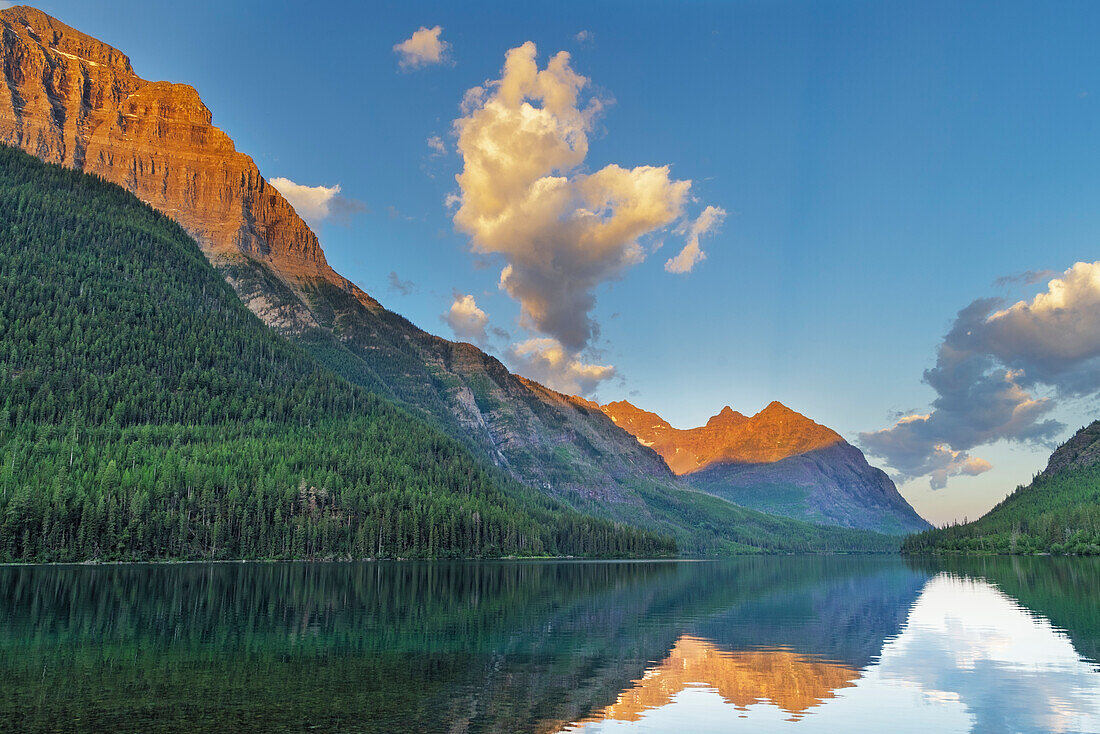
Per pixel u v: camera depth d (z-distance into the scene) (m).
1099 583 152.00
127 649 62.91
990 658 65.06
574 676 55.69
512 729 41.25
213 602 98.62
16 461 197.50
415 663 59.75
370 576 160.88
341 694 48.62
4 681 50.38
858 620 93.12
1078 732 41.31
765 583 170.88
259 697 47.47
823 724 43.00
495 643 70.69
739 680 54.97
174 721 41.66
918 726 42.75
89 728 40.00
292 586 127.50
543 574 194.38
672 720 43.50
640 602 116.12
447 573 183.25
